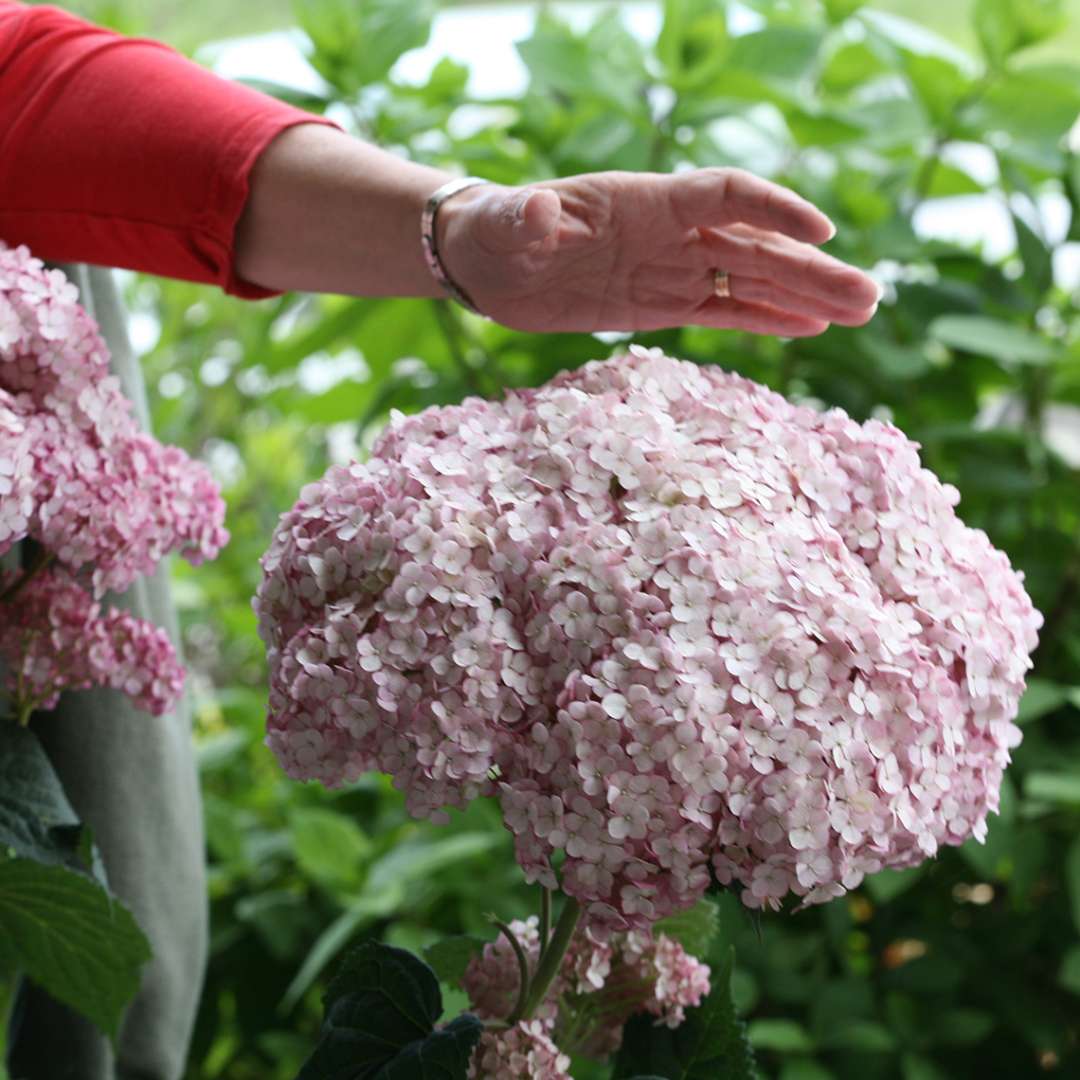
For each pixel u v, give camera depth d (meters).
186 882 0.99
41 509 0.70
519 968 0.71
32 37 0.81
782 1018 1.29
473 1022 0.66
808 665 0.60
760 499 0.63
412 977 0.69
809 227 0.69
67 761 0.93
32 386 0.72
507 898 1.29
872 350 1.26
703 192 0.70
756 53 1.28
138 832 0.96
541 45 1.24
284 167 0.78
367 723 0.62
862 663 0.60
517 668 0.61
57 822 0.77
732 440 0.66
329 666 0.62
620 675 0.59
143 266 0.83
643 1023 0.72
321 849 1.29
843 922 1.24
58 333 0.70
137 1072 0.97
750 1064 0.69
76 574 0.83
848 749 0.59
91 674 0.79
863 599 0.62
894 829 0.61
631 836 0.59
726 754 0.59
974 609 0.66
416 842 1.31
